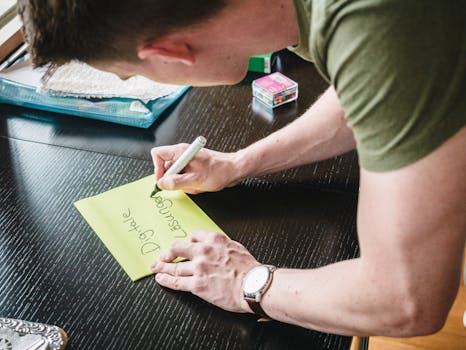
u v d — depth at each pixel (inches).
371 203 28.0
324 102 43.9
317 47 26.9
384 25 24.4
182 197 44.6
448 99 24.9
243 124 51.1
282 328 35.4
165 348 34.6
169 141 50.1
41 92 53.0
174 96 53.6
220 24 29.2
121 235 41.7
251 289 35.4
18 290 38.4
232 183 44.9
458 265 28.5
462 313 40.8
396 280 28.7
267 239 40.8
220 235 39.2
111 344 35.0
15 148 50.3
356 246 39.9
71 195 45.3
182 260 39.4
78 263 40.0
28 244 41.5
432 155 25.8
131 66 31.5
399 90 25.0
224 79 33.2
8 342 34.7
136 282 38.6
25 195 45.5
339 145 44.0
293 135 44.5
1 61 59.7
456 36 24.3
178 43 29.6
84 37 28.7
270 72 56.6
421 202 26.5
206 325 35.9
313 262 39.1
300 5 28.4
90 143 50.4
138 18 27.7
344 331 32.8
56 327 35.4
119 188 45.6
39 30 29.0
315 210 42.7
